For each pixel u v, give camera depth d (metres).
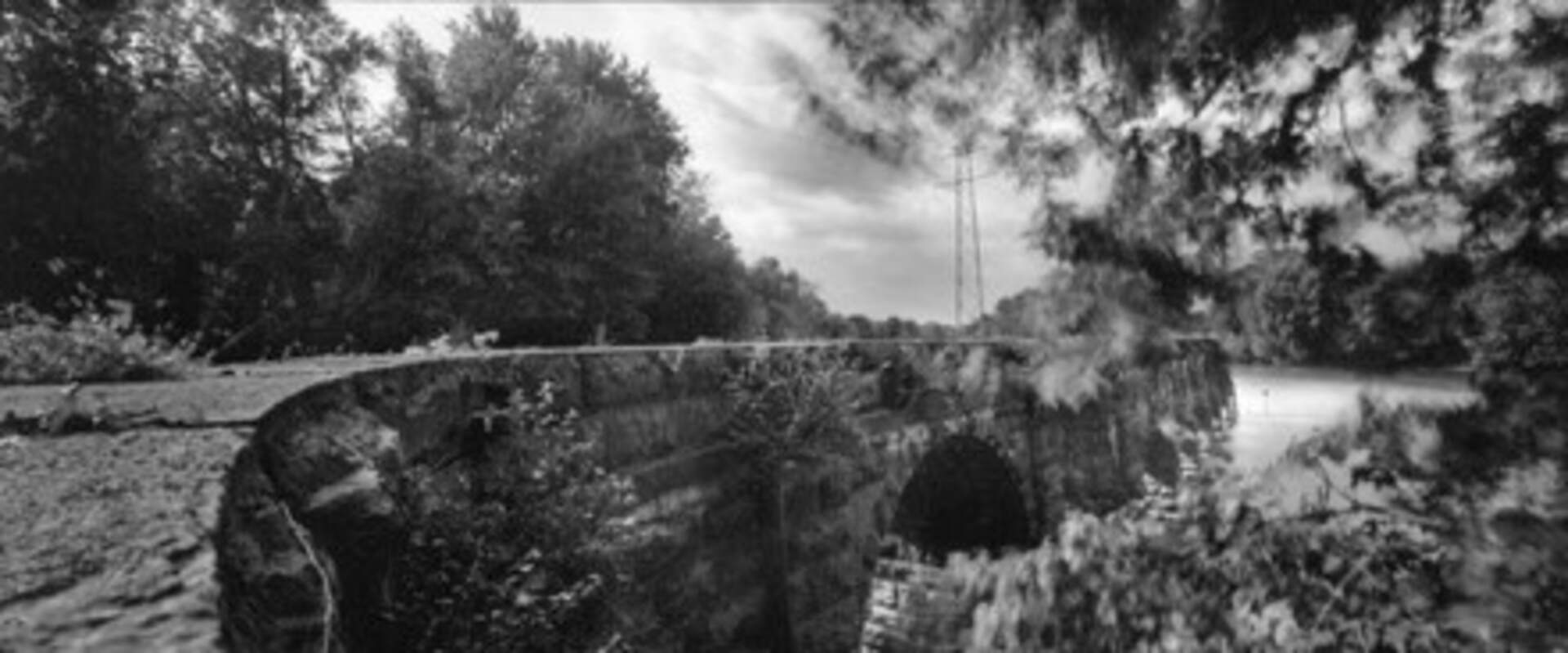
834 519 7.54
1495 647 1.47
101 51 15.43
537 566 3.78
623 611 4.56
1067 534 1.97
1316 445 1.72
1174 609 1.78
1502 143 1.68
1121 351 2.09
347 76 19.88
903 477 8.95
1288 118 1.92
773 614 6.71
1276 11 1.89
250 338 16.53
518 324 21.59
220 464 2.14
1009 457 11.27
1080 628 1.88
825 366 7.50
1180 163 2.04
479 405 4.24
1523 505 1.54
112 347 4.26
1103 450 11.03
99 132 14.88
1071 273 2.16
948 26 2.23
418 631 3.21
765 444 6.60
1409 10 1.76
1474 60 1.72
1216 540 1.79
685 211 29.09
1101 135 2.14
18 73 14.38
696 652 5.86
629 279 23.66
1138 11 2.00
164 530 1.70
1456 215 1.73
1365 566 1.62
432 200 19.00
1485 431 1.59
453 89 22.61
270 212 18.30
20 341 4.22
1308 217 1.87
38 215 14.26
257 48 18.39
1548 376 1.60
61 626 1.29
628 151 23.91
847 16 2.30
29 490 1.92
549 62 25.27
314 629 2.02
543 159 22.33
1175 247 2.03
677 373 6.00
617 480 4.52
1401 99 1.79
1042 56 2.18
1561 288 1.62
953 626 2.11
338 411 3.26
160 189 16.20
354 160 19.98
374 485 2.97
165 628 1.31
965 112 2.28
